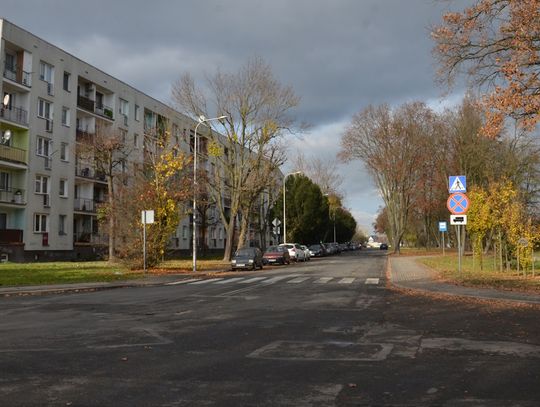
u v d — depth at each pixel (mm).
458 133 49500
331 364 7434
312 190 65188
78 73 46188
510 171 44938
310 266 37656
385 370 7066
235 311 13227
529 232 22719
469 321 11398
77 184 48188
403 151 57750
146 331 10281
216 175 43625
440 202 57719
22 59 39594
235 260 33000
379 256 59906
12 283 21234
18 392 6082
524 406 5488
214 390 6133
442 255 51750
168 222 30188
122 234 29938
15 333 10102
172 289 20188
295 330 10328
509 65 16125
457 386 6258
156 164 31125
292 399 5754
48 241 42250
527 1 15547
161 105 60219
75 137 45656
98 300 16281
